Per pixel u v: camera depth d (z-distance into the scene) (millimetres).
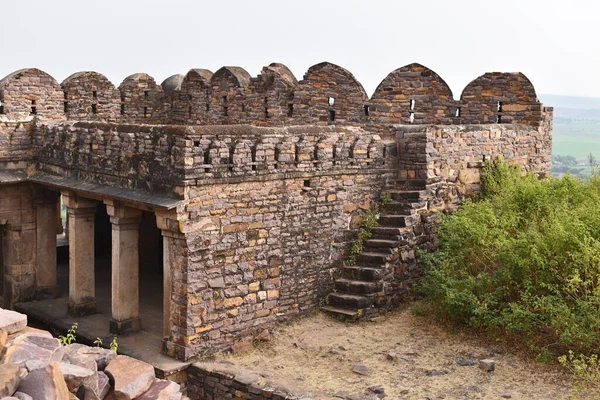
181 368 11633
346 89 17516
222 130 11992
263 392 10688
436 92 17359
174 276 11875
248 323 12672
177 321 11898
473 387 10453
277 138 12805
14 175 15477
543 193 14109
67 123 14859
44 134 15445
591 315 10734
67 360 7250
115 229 13211
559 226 11961
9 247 15969
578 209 12898
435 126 15023
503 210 14070
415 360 11562
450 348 11977
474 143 15859
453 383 10625
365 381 10875
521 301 12125
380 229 14438
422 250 14242
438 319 13203
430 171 14844
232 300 12383
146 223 20609
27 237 15984
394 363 11469
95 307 15000
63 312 15109
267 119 18359
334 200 13992
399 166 15211
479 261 13141
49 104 18062
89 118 19094
